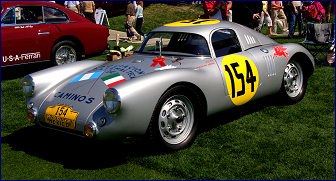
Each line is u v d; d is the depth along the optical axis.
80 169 3.68
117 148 4.13
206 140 4.27
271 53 5.07
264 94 5.01
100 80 4.11
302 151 3.93
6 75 7.81
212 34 4.70
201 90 4.11
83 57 9.23
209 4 8.02
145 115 3.59
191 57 4.50
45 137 4.59
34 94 4.21
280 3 12.25
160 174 3.53
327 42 7.79
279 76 5.13
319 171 3.51
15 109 5.68
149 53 4.80
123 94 3.43
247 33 5.16
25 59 7.55
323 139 4.24
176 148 3.94
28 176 3.54
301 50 5.40
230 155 3.87
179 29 4.83
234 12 8.45
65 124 3.72
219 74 4.36
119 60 4.79
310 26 7.86
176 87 3.83
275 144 4.12
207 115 4.31
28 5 7.64
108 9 17.78
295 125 4.69
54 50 7.94
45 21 7.86
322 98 5.73
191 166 3.63
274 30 12.59
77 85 4.16
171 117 3.88
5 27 7.27
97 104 3.69
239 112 5.25
